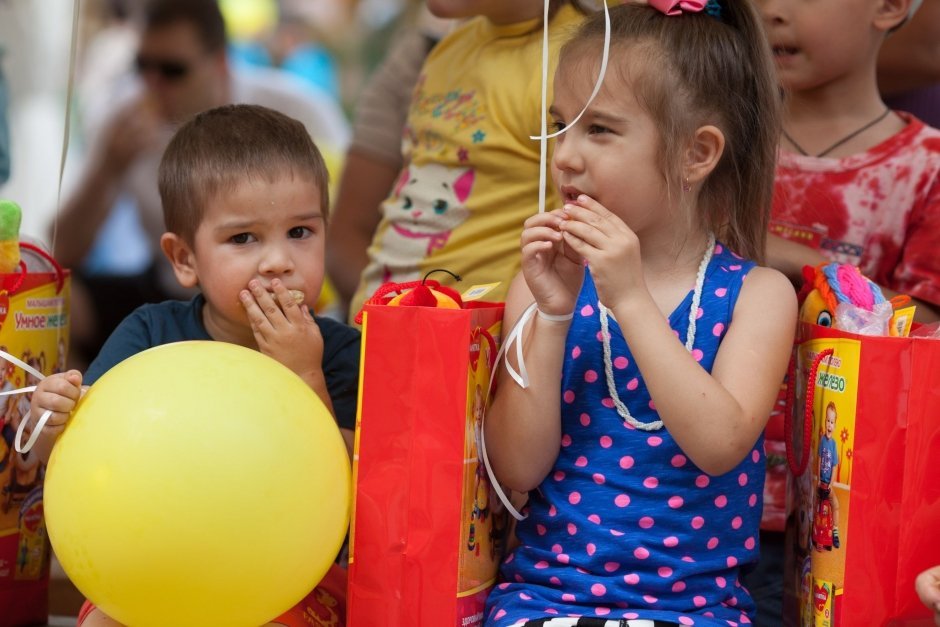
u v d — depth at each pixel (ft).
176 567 9.91
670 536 11.71
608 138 11.88
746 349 11.70
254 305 12.89
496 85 16.01
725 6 12.99
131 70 27.96
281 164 13.01
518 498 13.37
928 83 18.37
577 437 12.20
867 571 10.79
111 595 10.19
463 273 15.92
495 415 12.01
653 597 11.62
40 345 13.51
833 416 11.21
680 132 12.01
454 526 10.94
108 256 27.50
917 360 10.67
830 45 15.26
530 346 11.89
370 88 21.66
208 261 13.12
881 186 15.74
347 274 21.25
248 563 10.09
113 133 26.58
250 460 10.06
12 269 12.90
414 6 37.37
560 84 12.28
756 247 13.23
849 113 16.11
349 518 11.29
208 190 12.95
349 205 21.39
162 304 14.33
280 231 13.04
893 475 10.73
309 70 37.81
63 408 10.78
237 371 10.64
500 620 11.40
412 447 11.00
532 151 15.62
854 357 10.87
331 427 11.02
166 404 10.14
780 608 14.43
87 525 10.01
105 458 9.99
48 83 23.75
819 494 11.49
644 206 12.00
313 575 10.76
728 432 11.05
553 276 11.69
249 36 37.09
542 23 16.14
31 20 22.63
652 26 12.23
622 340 12.13
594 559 11.69
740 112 12.68
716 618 11.46
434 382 10.94
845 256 15.76
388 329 11.03
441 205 16.29
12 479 13.43
